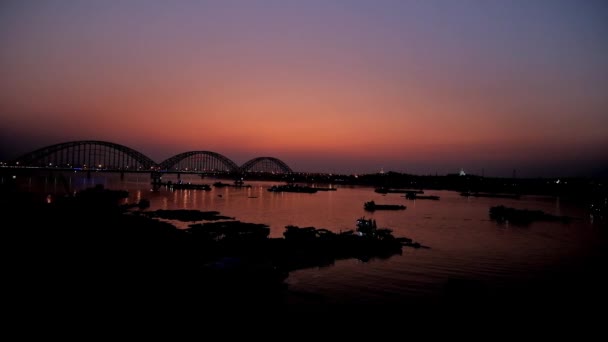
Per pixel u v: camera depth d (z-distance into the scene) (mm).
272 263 44562
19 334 24109
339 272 44750
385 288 39312
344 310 33281
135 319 27656
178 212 97875
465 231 80875
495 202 169500
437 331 29844
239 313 31438
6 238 45656
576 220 103500
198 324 28391
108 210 82062
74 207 82312
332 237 61125
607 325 31656
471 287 39281
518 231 82000
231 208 118438
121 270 36719
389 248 57125
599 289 40750
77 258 39500
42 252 40625
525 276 45562
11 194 107250
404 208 131000
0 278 32500
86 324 26172
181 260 41469
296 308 33406
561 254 58531
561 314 33750
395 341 28047
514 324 31531
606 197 173625
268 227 75250
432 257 54000
